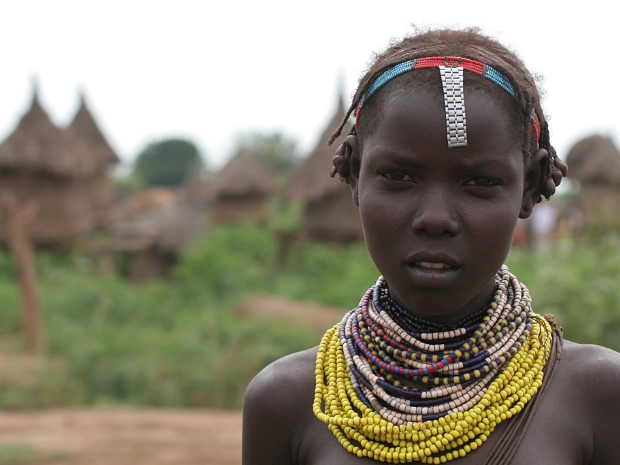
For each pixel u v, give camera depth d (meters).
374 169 1.68
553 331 1.88
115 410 9.48
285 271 19.23
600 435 1.72
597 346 1.83
